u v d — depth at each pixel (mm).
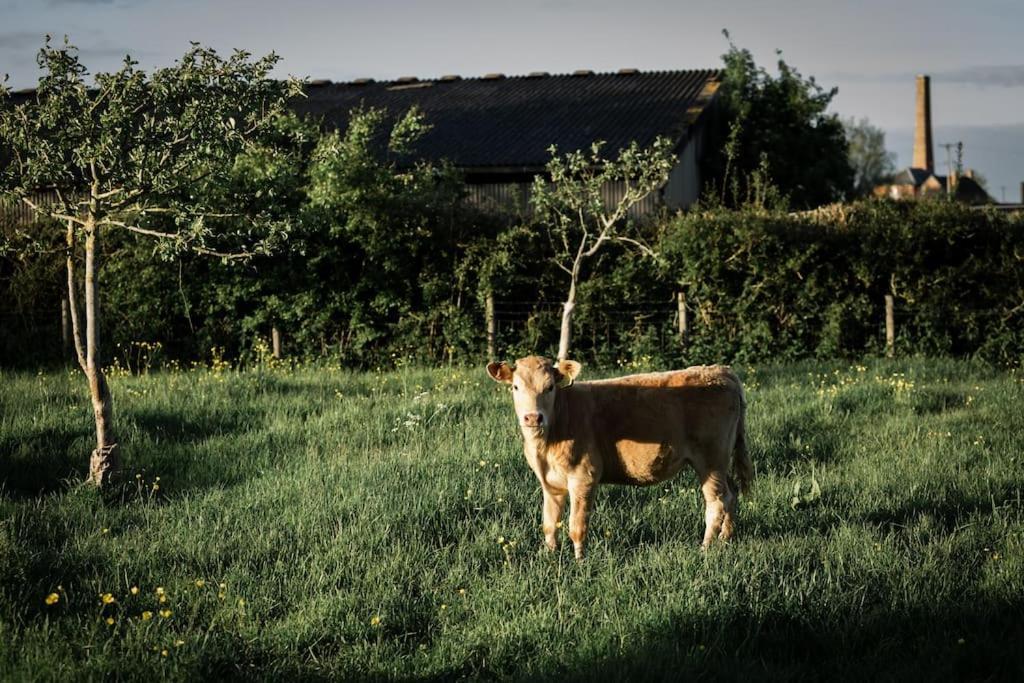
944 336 18844
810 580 7531
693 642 6734
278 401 14742
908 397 14359
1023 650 6391
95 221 11055
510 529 9227
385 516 9359
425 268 19469
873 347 18984
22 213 21562
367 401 14562
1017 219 19422
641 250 19359
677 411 8914
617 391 8945
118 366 18609
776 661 6652
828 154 34219
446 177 20328
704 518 9625
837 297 19234
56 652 6641
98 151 10445
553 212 19438
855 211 19812
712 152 32312
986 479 10367
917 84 97875
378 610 7426
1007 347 18828
